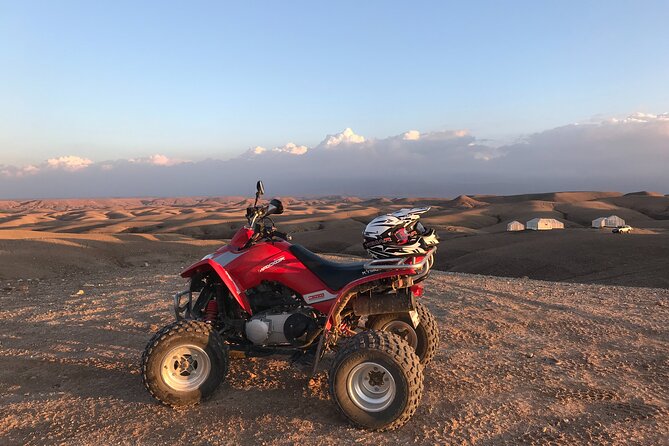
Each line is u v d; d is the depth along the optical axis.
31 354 5.64
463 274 12.91
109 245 25.30
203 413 4.00
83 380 4.82
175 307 4.70
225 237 116.25
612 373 4.78
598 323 6.68
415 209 4.10
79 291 10.01
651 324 6.56
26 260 16.80
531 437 3.50
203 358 4.14
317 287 4.21
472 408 4.01
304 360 4.19
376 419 3.63
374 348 3.66
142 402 4.25
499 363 5.12
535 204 183.00
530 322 6.82
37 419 3.91
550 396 4.23
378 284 4.15
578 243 64.06
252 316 4.34
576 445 3.37
